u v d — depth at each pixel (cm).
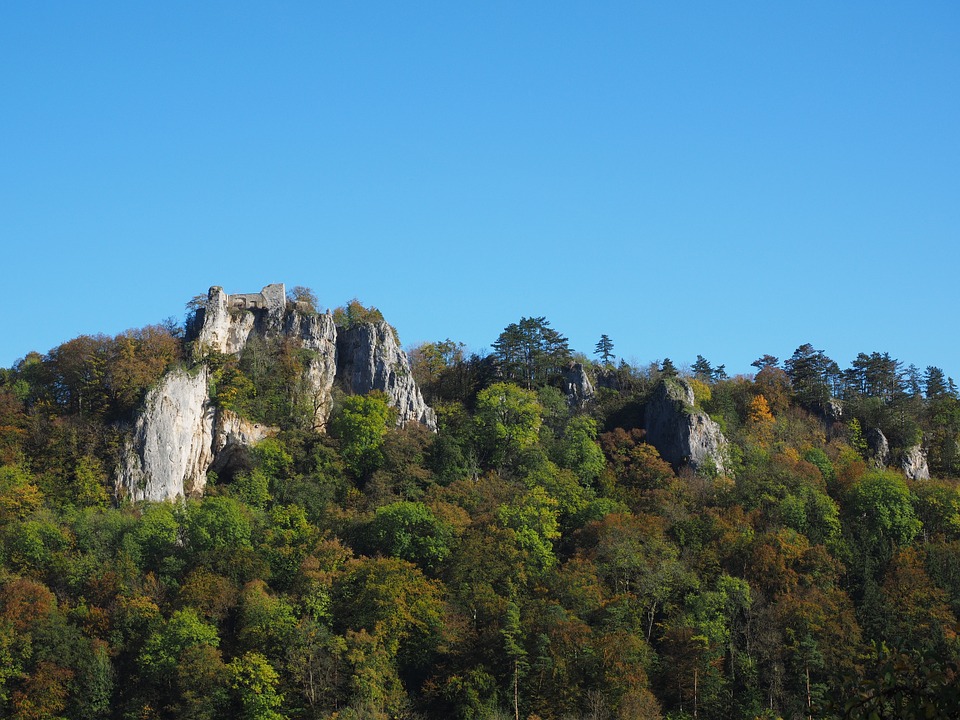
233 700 17675
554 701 17738
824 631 19575
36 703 17575
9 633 18262
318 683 17988
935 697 4712
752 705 18225
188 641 18375
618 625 19462
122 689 18212
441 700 18000
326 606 19550
